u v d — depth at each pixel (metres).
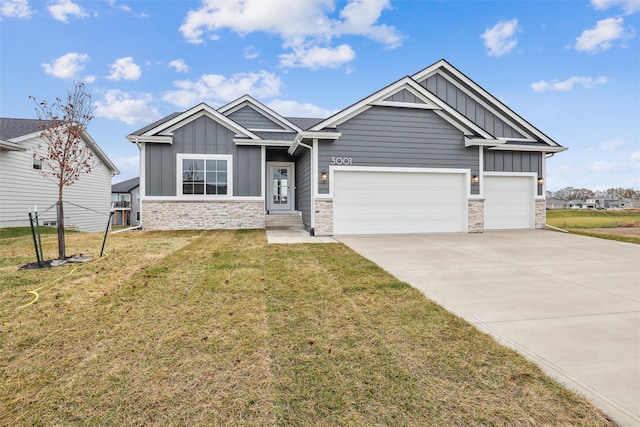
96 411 2.02
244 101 14.38
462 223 11.10
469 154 11.06
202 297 4.06
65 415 1.98
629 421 1.94
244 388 2.25
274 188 14.27
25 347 2.79
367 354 2.70
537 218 12.65
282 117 14.48
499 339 3.00
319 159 10.17
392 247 7.91
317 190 10.13
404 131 10.62
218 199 11.91
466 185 11.05
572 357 2.68
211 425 1.91
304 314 3.54
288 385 2.28
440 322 3.37
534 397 2.16
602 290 4.52
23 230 12.34
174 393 2.19
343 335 3.05
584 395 2.18
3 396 2.15
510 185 12.55
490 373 2.44
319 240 9.08
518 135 13.20
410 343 2.90
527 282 4.91
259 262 6.06
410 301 3.99
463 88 13.10
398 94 10.55
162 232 10.86
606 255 7.04
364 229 10.48
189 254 6.78
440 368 2.50
